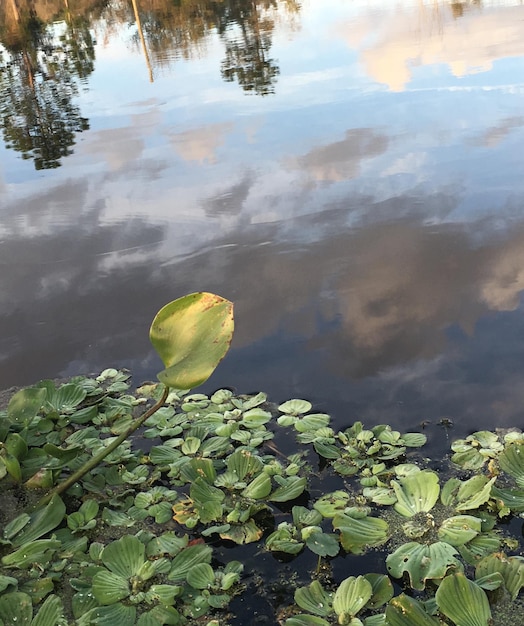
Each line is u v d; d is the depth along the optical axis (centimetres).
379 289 123
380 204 158
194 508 79
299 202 164
